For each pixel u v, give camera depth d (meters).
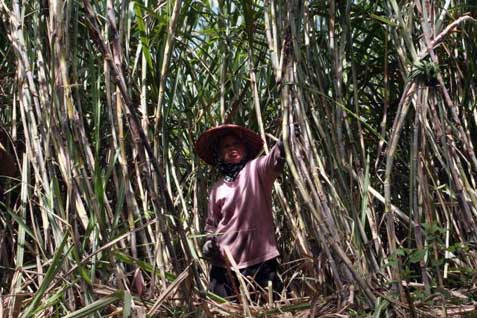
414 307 2.50
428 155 3.18
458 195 2.84
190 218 3.59
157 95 3.49
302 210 3.21
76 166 2.89
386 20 3.12
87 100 3.48
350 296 2.62
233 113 3.63
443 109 2.92
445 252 2.97
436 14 3.20
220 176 3.67
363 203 2.82
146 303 2.64
